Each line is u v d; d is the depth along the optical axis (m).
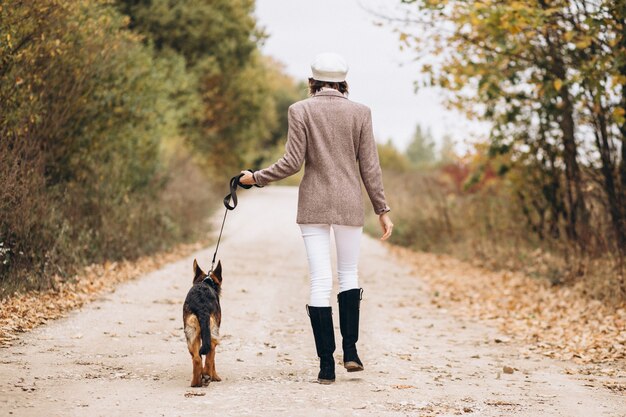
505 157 14.54
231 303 9.73
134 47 13.59
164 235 16.05
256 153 45.91
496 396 5.42
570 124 12.42
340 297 5.68
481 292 11.94
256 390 5.29
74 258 10.55
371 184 5.64
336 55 5.70
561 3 9.64
